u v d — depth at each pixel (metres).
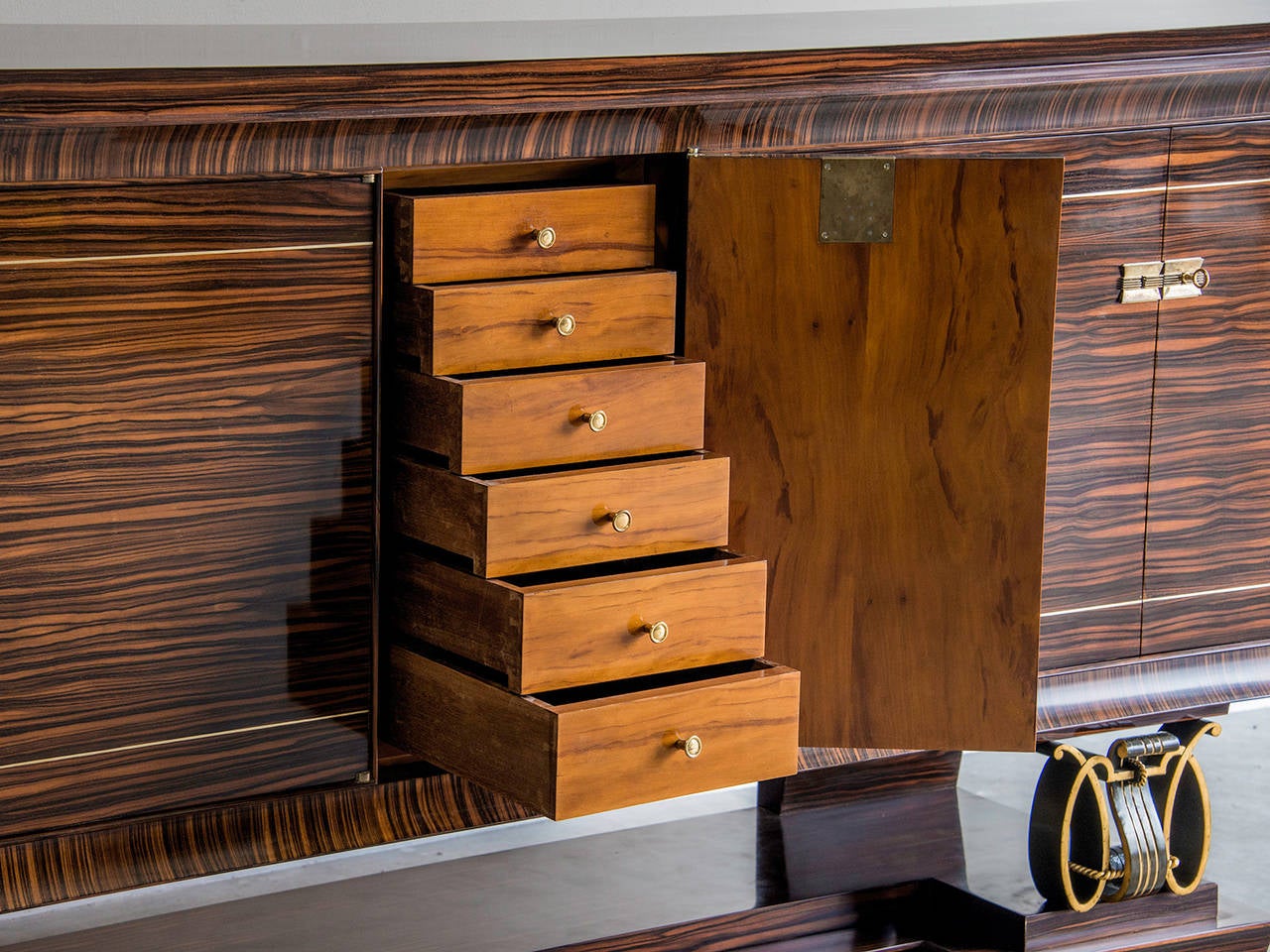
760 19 2.45
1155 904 2.13
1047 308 1.91
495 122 1.77
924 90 1.94
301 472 1.77
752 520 1.99
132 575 1.71
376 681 1.87
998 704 2.03
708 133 1.90
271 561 1.78
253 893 2.31
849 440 1.97
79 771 1.72
